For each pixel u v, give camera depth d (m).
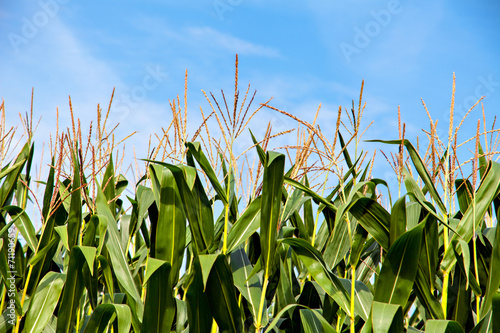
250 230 2.50
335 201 3.30
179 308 2.69
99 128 2.92
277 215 2.35
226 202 2.54
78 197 2.57
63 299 2.40
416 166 2.67
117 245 2.48
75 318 2.50
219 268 2.27
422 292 2.47
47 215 2.89
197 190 2.45
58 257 3.29
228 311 2.35
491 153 2.69
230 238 2.50
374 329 1.98
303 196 3.54
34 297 2.60
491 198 2.51
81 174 2.62
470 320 2.55
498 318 2.14
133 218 3.12
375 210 2.43
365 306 2.53
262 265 2.44
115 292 2.84
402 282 2.25
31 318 2.53
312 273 2.52
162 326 2.23
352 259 2.56
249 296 2.49
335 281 2.49
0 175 2.77
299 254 2.58
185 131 2.67
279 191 2.32
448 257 2.52
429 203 2.53
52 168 2.90
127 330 2.17
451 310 2.62
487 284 2.46
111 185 3.15
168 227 2.37
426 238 2.43
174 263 2.37
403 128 2.65
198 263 2.22
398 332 2.10
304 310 2.51
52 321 2.90
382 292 2.28
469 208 2.58
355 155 3.03
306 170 3.08
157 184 2.58
